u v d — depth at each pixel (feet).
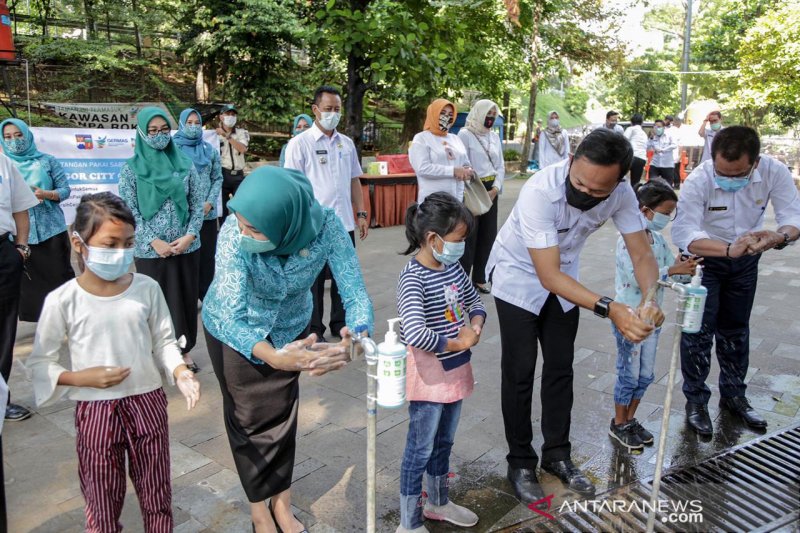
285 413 8.09
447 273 8.66
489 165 20.84
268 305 7.88
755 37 57.57
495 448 11.50
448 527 9.18
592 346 16.72
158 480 7.95
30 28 55.57
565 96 136.77
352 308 8.01
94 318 7.51
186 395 7.55
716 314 12.11
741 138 10.98
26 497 9.74
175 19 52.54
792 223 11.64
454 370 8.54
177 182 13.70
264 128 59.11
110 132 24.21
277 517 8.61
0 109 44.29
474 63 48.60
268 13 48.49
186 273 14.40
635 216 9.49
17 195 11.75
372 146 63.26
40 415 12.58
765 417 12.84
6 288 11.26
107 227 7.14
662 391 13.98
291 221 7.09
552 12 63.93
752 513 9.56
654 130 48.88
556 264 8.72
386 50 23.88
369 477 6.38
